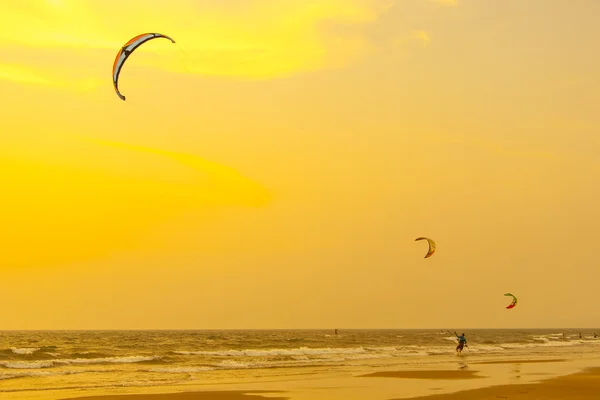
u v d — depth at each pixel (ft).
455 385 77.05
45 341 293.02
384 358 139.54
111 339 332.19
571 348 219.61
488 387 74.59
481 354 163.94
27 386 74.84
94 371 97.81
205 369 103.09
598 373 97.40
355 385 76.54
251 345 223.92
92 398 62.49
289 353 161.07
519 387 74.59
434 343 260.62
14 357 138.92
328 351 170.91
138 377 87.30
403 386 75.66
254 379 84.38
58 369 102.83
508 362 125.39
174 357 136.15
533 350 194.80
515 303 193.98
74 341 291.58
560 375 92.68
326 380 83.05
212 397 64.18
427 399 63.52
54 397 63.41
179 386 75.00
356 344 242.78
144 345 224.53
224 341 272.31
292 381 81.61
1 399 61.72
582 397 65.77
